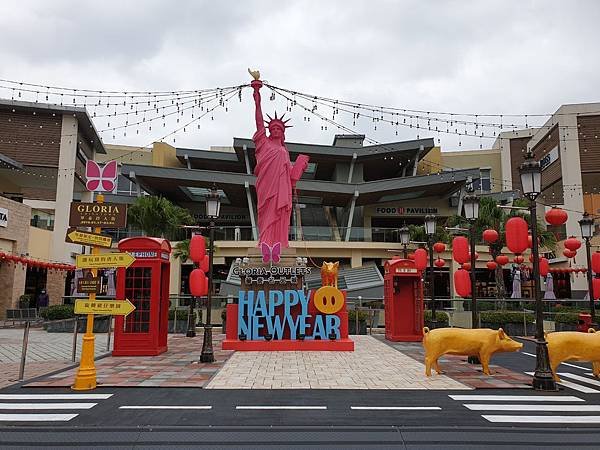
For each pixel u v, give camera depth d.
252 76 16.89
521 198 29.67
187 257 30.19
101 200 10.34
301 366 12.02
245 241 36.00
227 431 6.74
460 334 11.13
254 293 15.36
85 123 33.88
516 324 21.66
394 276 18.36
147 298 14.28
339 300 15.01
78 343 17.12
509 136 47.75
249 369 11.55
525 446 6.25
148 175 37.16
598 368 11.05
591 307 17.45
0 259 20.78
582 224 17.88
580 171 33.25
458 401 8.52
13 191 36.56
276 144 17.34
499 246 27.89
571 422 7.23
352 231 37.41
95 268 9.91
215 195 13.27
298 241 36.34
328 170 46.53
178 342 17.61
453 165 49.03
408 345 16.69
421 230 34.50
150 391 9.18
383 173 48.31
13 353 14.55
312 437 6.52
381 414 7.61
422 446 6.23
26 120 32.28
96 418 7.33
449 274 37.56
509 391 9.39
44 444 6.29
